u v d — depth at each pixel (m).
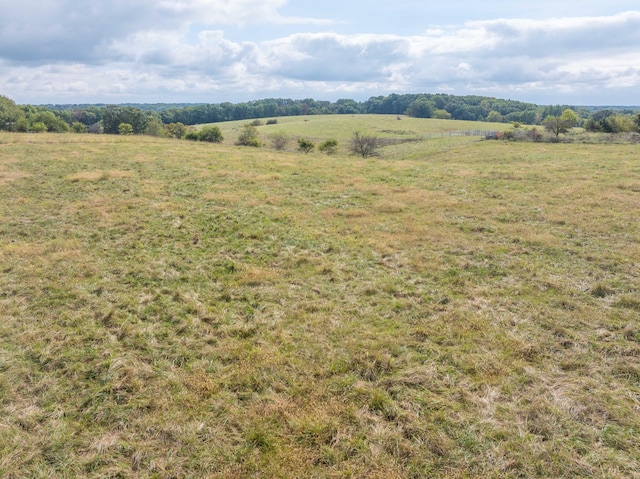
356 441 3.79
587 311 6.04
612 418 3.99
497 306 6.26
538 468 3.47
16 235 9.73
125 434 3.91
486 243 9.13
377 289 6.93
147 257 8.41
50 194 13.54
